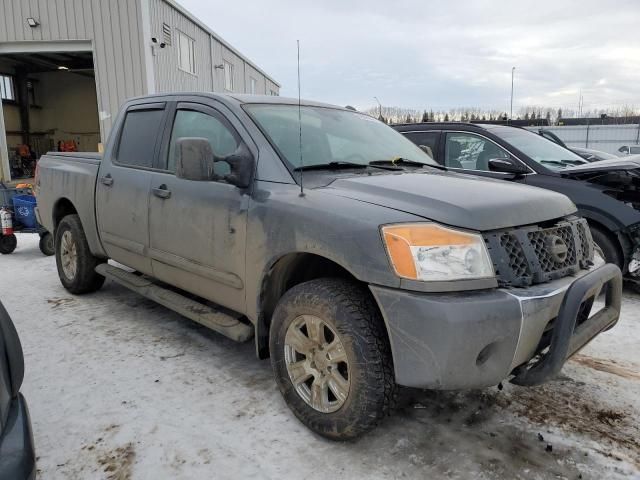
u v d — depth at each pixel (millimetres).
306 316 2602
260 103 3465
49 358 3555
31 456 1609
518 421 2818
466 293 2203
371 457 2486
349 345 2381
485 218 2326
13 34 15172
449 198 2449
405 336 2205
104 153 4430
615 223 4699
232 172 3012
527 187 2996
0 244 7016
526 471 2395
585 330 2477
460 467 2422
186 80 18797
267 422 2773
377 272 2260
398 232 2248
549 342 2463
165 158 3738
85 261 4758
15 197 7141
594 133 29625
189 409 2900
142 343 3816
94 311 4527
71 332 4027
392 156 3602
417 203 2428
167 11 16891
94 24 15078
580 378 3320
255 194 2920
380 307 2271
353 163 3209
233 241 3002
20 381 1853
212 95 3533
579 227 2865
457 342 2115
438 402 3012
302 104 3736
